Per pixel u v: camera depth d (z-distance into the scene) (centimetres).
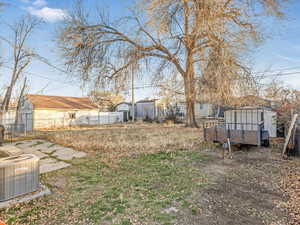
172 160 539
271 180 375
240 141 593
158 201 297
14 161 323
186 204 285
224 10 1002
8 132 1266
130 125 1959
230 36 948
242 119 901
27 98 1894
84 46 1098
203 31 935
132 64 1134
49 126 1848
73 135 1124
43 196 328
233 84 960
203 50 1017
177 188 346
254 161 509
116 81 1174
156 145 741
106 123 2352
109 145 769
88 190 350
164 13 1012
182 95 1394
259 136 545
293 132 554
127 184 372
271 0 966
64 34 1079
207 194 319
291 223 232
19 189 317
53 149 770
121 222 242
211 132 699
